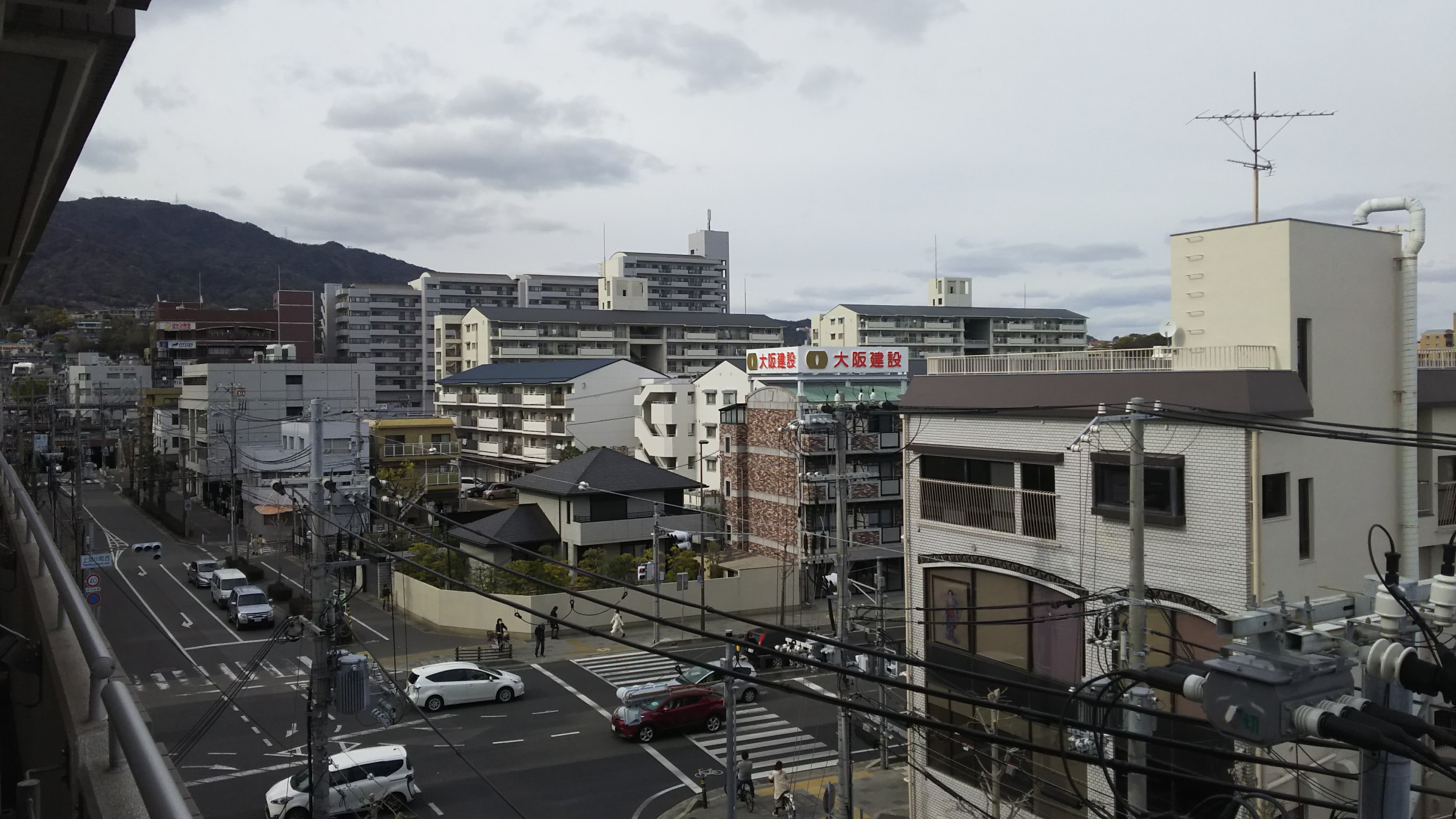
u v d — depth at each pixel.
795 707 25.59
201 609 35.88
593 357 84.19
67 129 5.89
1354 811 5.89
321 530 14.09
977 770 14.80
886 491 39.50
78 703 4.00
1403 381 15.24
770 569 37.06
